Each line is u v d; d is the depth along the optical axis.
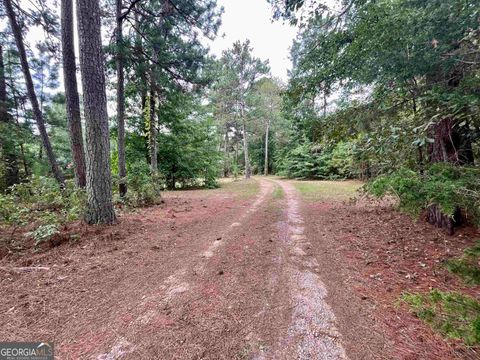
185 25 8.12
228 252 3.48
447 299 1.31
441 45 2.62
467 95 2.39
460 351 1.58
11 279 2.60
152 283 2.56
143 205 7.42
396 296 2.29
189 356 1.57
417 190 2.18
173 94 8.72
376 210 6.03
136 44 7.04
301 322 1.92
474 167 2.38
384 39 2.85
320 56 4.19
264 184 15.33
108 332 1.80
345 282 2.58
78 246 3.60
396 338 1.72
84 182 6.41
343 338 1.73
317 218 5.62
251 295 2.33
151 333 1.79
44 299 2.23
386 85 3.56
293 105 5.14
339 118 4.62
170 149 13.46
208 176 15.44
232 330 1.82
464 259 1.40
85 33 4.33
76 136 6.37
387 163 3.92
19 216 3.66
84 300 2.23
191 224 5.08
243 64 20.44
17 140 8.62
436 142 3.50
